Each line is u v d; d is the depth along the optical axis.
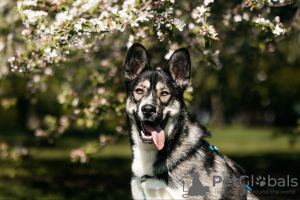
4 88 8.77
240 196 4.33
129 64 4.54
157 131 4.17
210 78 11.06
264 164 12.59
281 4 5.07
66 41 4.56
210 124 40.06
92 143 7.02
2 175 11.84
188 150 4.20
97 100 6.39
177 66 4.43
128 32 5.69
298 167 11.80
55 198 8.48
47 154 17.06
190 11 6.27
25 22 5.23
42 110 20.88
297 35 7.18
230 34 7.33
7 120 34.19
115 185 10.24
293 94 31.08
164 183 4.14
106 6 5.43
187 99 5.72
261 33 6.53
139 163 4.29
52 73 7.48
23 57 5.45
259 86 12.37
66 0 5.31
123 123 6.92
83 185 10.26
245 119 44.16
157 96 4.21
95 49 6.62
